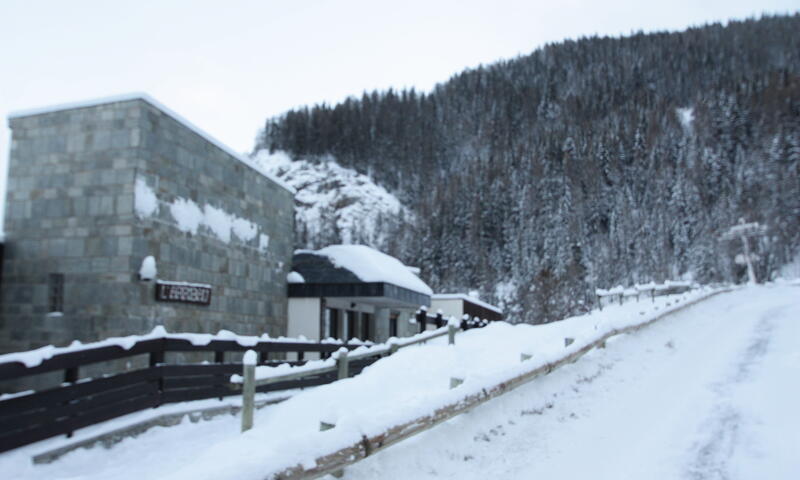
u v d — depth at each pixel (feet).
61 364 21.52
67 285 38.91
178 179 42.78
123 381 24.34
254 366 20.99
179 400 27.35
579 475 17.29
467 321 70.54
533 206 285.02
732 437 20.18
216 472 10.96
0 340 39.88
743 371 31.78
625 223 280.31
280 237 58.13
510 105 644.27
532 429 22.08
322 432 14.28
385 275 58.13
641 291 101.04
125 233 38.06
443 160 602.44
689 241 268.21
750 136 345.72
